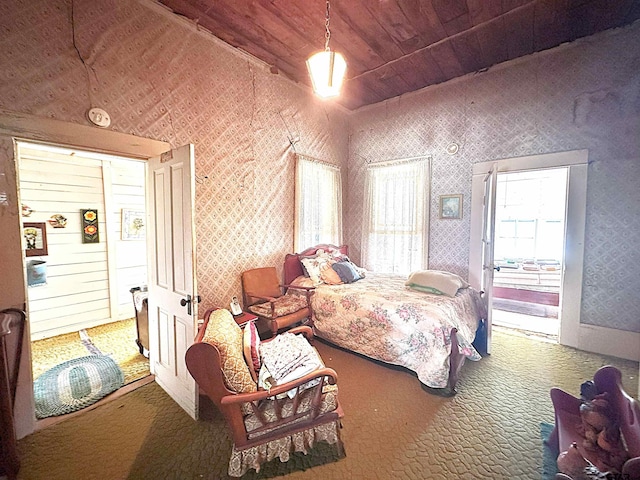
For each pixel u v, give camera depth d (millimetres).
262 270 3408
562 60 3072
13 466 1541
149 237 2475
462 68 3520
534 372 2605
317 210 4211
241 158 3197
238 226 3215
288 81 3729
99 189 3857
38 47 1868
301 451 1621
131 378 2518
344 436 1835
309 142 4098
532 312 4477
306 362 1693
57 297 3527
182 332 2084
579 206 3043
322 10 2504
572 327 3129
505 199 6195
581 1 2438
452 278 2977
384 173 4426
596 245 2988
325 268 3607
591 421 1396
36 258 3365
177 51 2584
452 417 2010
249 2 2410
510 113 3395
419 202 4098
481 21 2678
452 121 3811
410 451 1717
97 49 2117
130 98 2299
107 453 1704
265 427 1511
